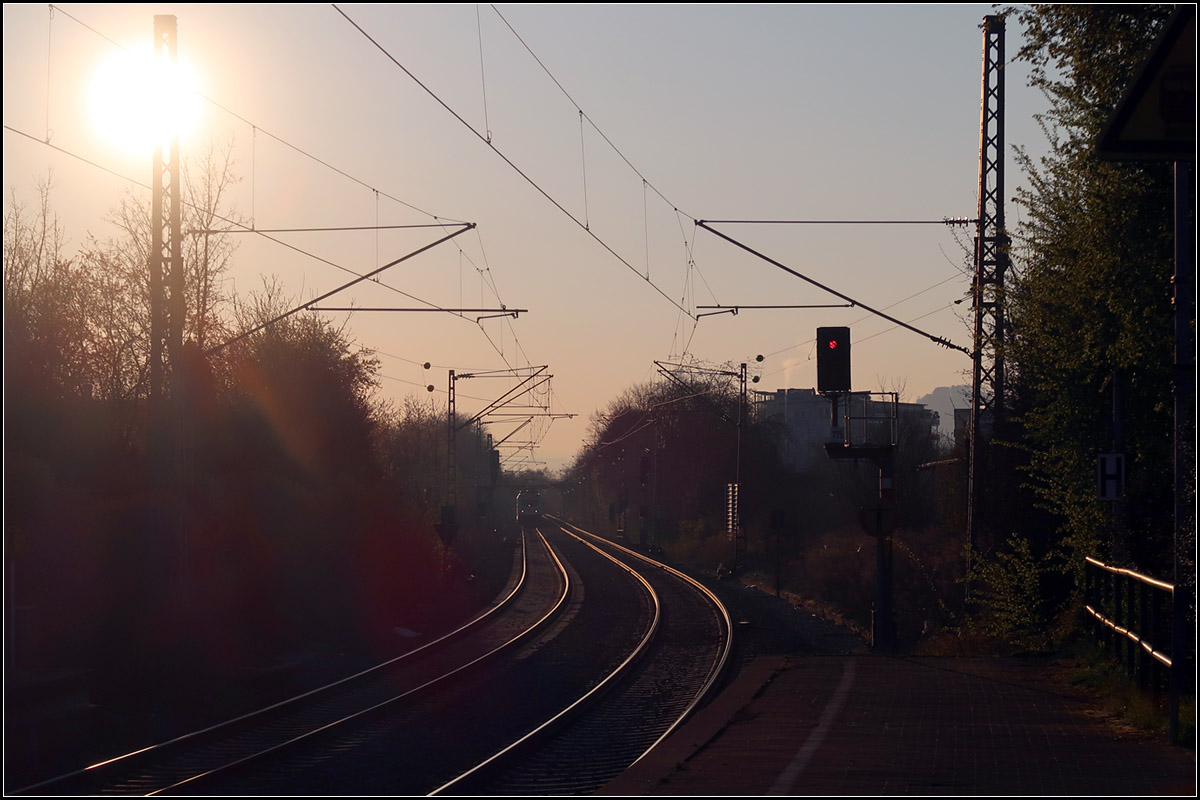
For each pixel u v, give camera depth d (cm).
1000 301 2144
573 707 1455
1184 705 998
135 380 2864
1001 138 2373
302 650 2272
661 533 7631
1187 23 701
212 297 3177
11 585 1266
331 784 1030
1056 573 2092
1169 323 1419
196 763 1118
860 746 1054
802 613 3195
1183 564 1050
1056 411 1788
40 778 1073
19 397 2184
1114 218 1498
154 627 1827
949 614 2869
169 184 2009
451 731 1322
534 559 5784
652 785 911
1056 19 1473
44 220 2555
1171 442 1551
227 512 2448
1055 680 1488
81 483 2195
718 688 1709
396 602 3284
